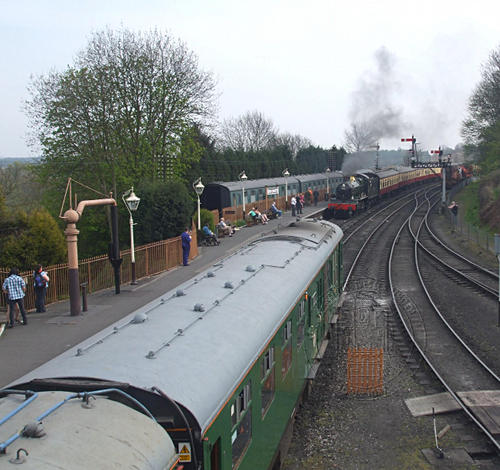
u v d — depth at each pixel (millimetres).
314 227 15789
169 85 32219
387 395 11828
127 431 4148
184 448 4723
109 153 31078
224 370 5699
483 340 15406
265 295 8383
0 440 3812
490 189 44062
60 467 3535
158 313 7035
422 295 20828
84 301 16469
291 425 9500
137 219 26797
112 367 5090
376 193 56438
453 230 37406
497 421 10266
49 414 4152
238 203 42312
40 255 19281
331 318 15297
